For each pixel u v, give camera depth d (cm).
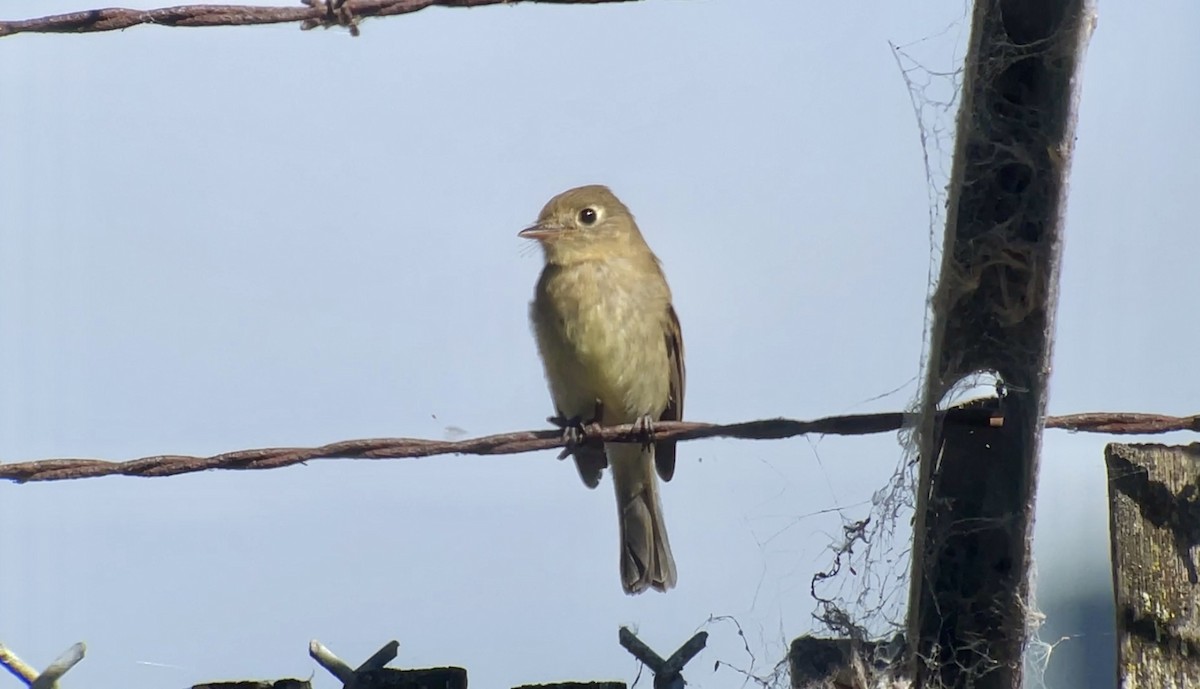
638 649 877
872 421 991
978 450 784
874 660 805
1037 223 746
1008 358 775
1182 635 780
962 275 763
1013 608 775
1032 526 767
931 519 789
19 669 884
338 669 855
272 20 1022
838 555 830
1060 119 722
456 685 848
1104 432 970
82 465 1009
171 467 1011
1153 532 798
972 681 788
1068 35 709
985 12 732
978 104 744
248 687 855
